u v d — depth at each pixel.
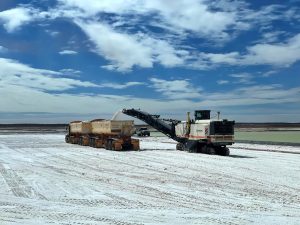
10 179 22.73
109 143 45.81
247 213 14.32
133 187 19.95
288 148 48.16
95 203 16.08
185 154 39.41
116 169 27.44
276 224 12.59
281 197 17.52
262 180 22.27
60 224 12.46
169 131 45.03
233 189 19.44
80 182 21.56
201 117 41.34
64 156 38.06
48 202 16.25
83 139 54.31
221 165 29.48
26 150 46.44
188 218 13.38
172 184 20.92
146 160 33.44
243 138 74.81
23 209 14.82
